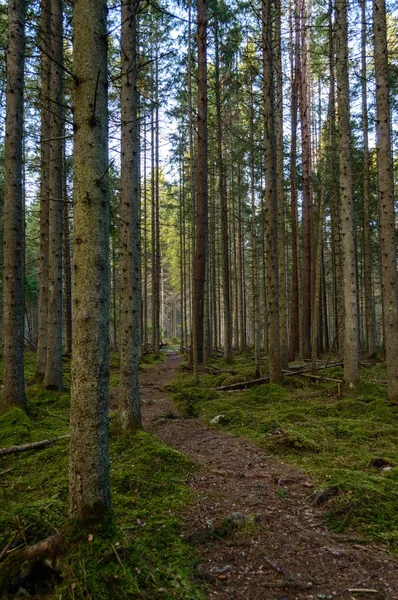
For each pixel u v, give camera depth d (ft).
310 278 59.93
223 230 57.00
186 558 10.23
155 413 29.19
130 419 20.49
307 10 53.57
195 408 29.01
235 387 37.24
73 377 9.31
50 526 10.10
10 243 25.17
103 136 9.52
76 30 9.46
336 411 26.73
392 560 10.24
